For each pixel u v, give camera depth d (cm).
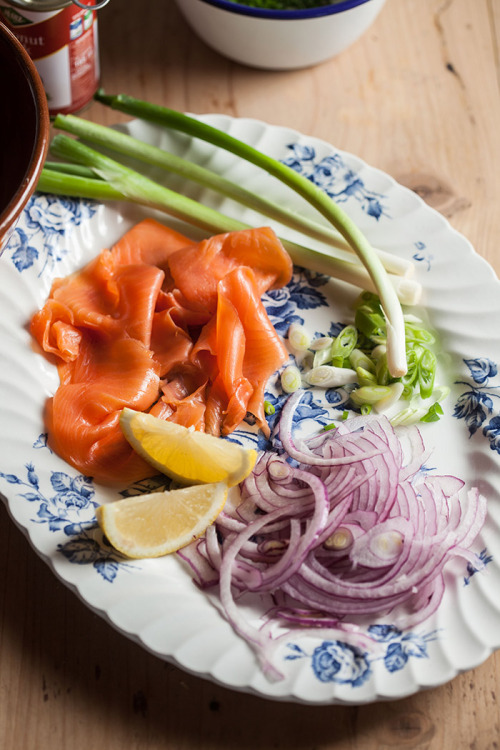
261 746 61
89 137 78
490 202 82
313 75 88
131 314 71
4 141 67
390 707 62
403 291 74
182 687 62
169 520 64
